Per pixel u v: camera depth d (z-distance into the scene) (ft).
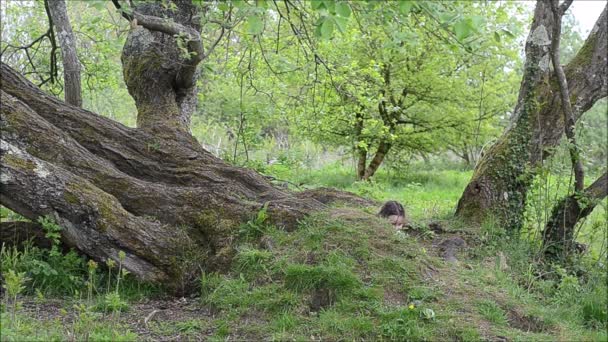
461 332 17.47
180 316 19.02
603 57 29.12
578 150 27.37
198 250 21.83
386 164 74.95
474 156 96.63
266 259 20.54
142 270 20.75
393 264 20.45
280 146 71.05
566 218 28.43
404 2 16.30
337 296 18.99
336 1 15.46
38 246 21.53
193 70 29.86
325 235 21.30
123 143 25.07
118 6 25.79
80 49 40.68
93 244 20.39
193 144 26.68
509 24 19.06
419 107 68.54
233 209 22.81
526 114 29.22
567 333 18.51
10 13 46.29
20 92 23.73
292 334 17.37
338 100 43.27
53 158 21.89
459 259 24.62
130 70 30.09
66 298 19.74
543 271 25.31
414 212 36.19
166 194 22.95
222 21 26.30
